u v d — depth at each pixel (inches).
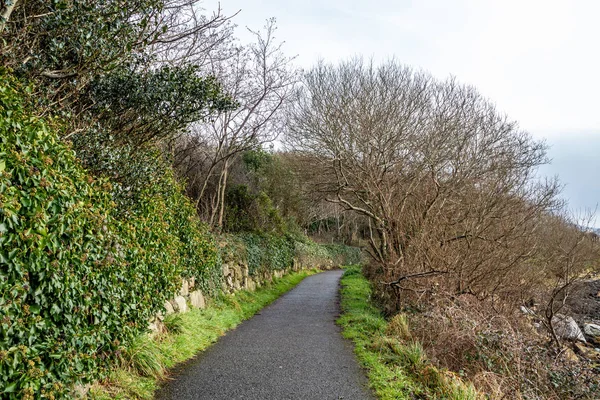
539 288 526.3
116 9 216.1
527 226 482.6
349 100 555.2
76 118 257.8
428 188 479.5
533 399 260.5
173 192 370.6
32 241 133.0
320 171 581.3
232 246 604.1
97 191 203.5
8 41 204.1
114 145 275.0
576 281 525.0
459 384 232.8
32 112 177.2
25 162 133.1
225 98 335.9
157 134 329.7
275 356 297.7
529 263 494.3
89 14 206.2
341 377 253.0
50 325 150.9
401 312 418.9
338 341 350.0
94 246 187.3
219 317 403.5
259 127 632.4
